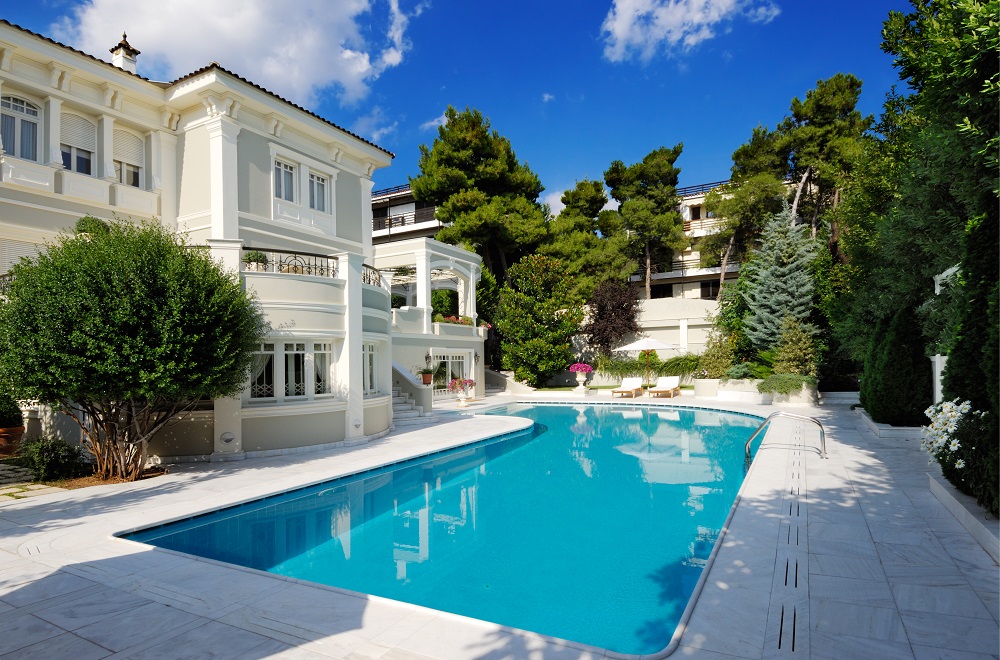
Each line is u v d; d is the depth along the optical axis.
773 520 6.84
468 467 12.20
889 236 12.46
